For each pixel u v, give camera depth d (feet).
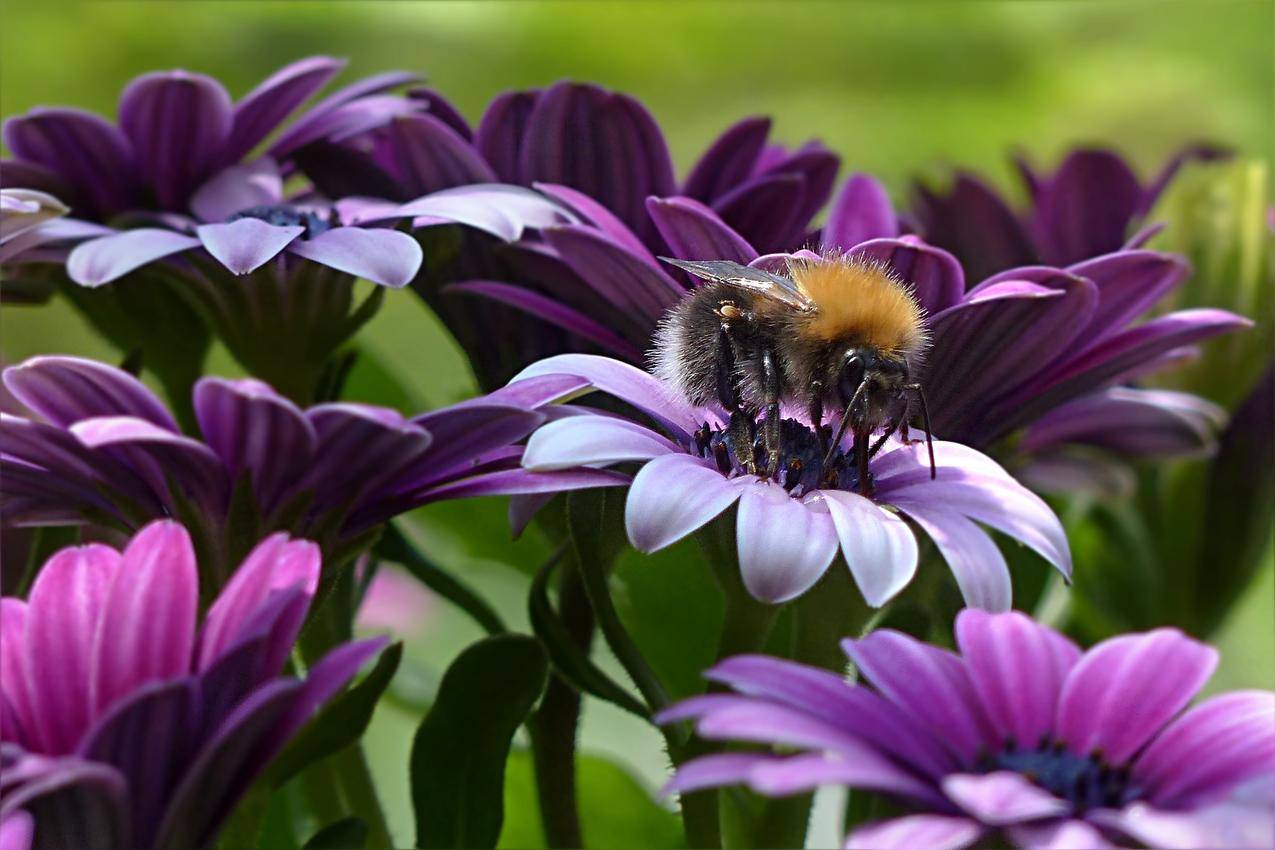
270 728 0.70
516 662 0.79
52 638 0.70
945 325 0.79
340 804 0.81
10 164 0.85
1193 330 0.79
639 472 0.74
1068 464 0.90
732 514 0.76
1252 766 0.70
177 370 0.86
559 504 0.82
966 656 0.72
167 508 0.75
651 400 0.78
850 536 0.73
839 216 0.83
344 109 0.87
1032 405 0.80
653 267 0.79
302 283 0.82
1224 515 0.91
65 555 0.71
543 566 0.79
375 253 0.79
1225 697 0.71
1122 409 0.86
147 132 0.87
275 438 0.73
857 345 0.79
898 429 0.78
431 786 0.79
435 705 0.79
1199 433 0.87
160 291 0.85
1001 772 0.70
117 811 0.68
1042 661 0.72
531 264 0.82
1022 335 0.79
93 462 0.75
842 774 0.67
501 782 0.79
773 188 0.83
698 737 0.77
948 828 0.67
